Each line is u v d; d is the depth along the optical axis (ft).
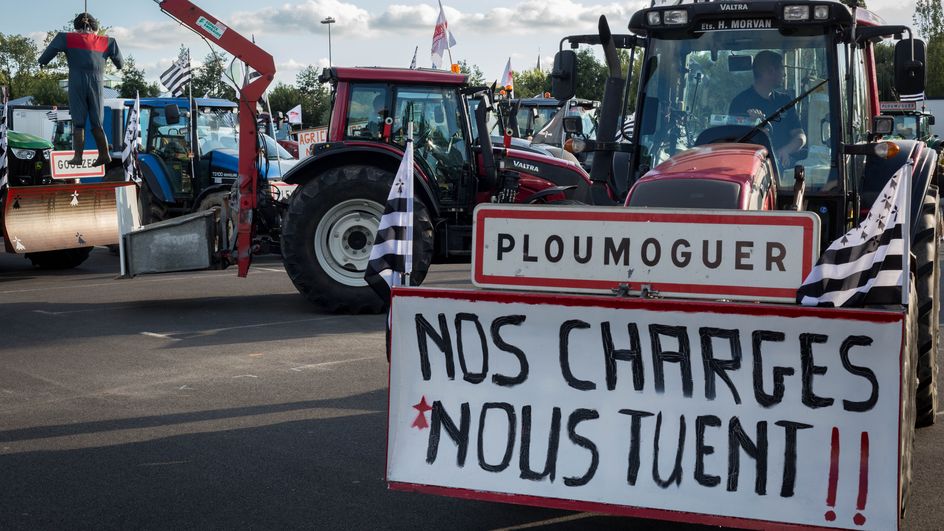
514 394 12.43
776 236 11.89
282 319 30.76
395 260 14.64
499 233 12.86
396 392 12.87
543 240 12.69
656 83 18.95
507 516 14.07
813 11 17.75
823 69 18.04
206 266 33.35
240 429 18.44
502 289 12.87
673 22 18.53
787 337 11.32
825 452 11.23
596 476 12.07
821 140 18.04
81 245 41.63
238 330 28.73
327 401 20.48
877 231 11.76
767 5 18.06
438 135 34.53
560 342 12.25
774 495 11.41
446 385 12.69
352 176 31.60
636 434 11.96
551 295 12.19
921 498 14.73
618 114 18.66
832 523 11.16
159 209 49.44
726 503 11.55
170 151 49.65
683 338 11.75
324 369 23.50
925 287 17.53
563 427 12.23
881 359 10.98
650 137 18.95
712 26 18.54
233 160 49.08
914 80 18.57
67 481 15.58
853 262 11.75
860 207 19.17
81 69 38.42
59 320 30.45
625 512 11.91
